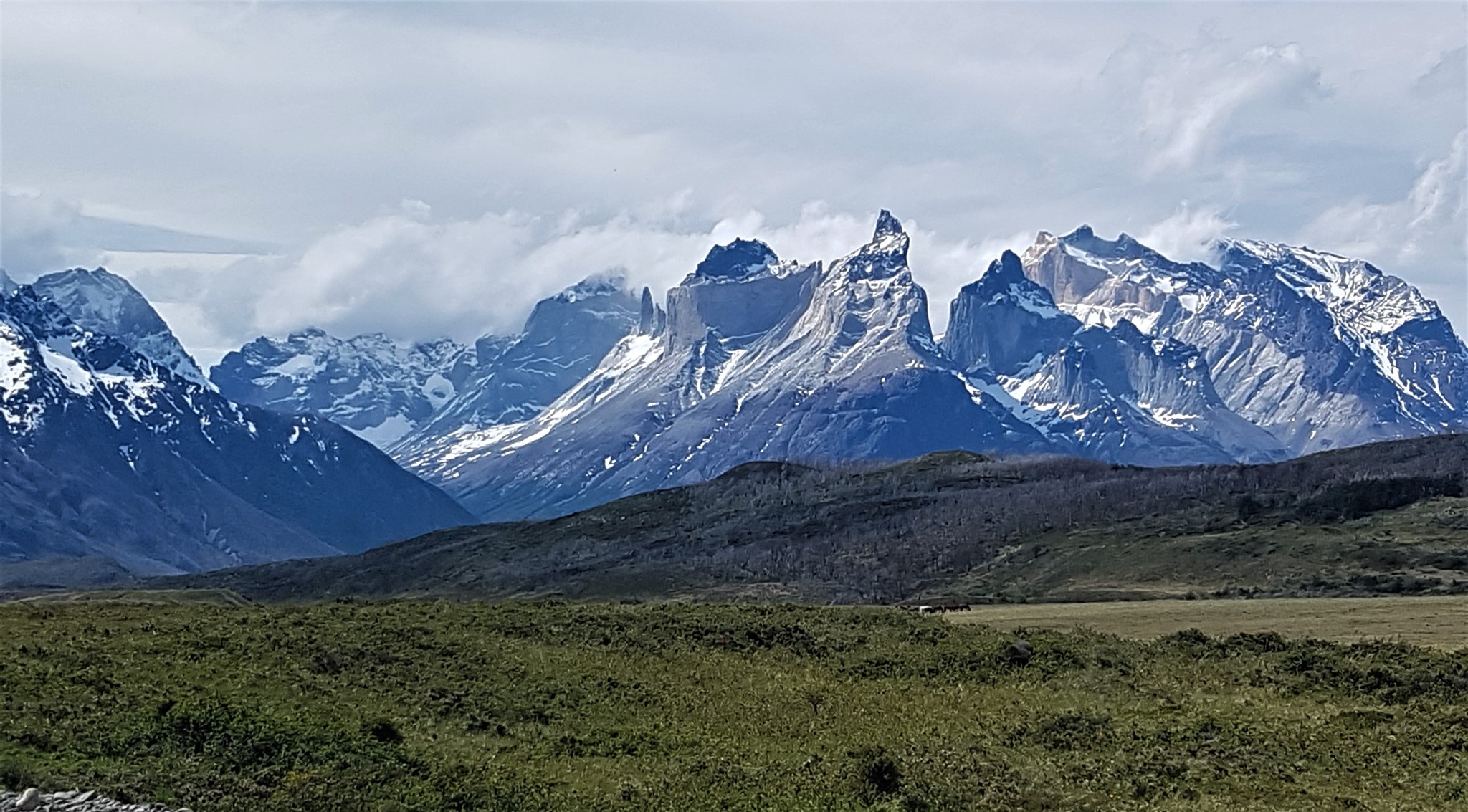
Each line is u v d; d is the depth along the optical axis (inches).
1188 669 4616.1
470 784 3021.7
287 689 3681.1
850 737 3681.1
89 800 2635.3
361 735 3329.2
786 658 4830.2
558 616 5280.5
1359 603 7273.6
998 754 3388.3
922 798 2994.6
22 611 4702.3
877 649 4958.2
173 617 4655.5
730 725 3814.0
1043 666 4638.3
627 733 3654.0
